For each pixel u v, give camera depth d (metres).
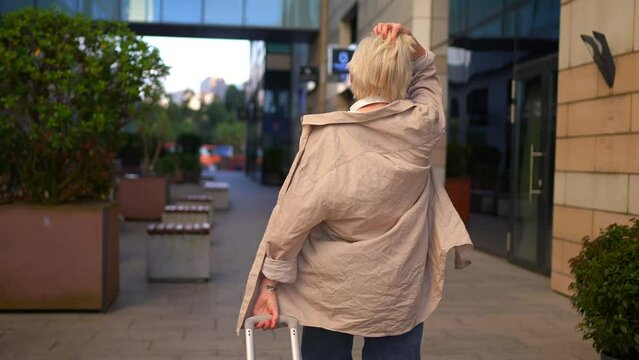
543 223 8.80
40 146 6.16
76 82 6.16
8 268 6.14
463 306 6.95
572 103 7.20
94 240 6.24
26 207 6.13
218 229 13.67
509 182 10.17
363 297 2.25
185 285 7.83
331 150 2.24
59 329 5.76
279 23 21.23
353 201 2.21
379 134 2.26
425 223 2.34
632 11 6.18
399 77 2.34
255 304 2.34
